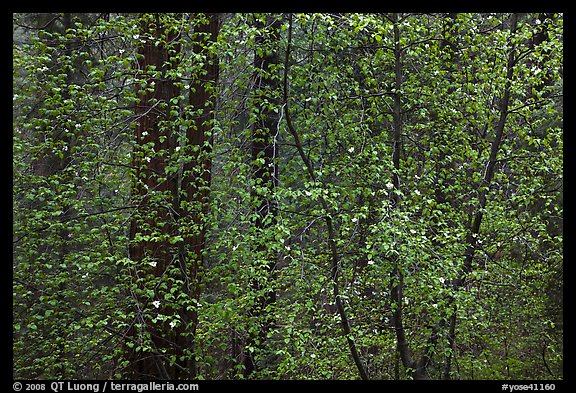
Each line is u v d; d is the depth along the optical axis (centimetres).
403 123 861
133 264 702
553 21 868
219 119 831
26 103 895
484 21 895
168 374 801
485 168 884
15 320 698
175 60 760
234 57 732
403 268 706
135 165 799
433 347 762
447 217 802
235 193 761
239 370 782
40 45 681
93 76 707
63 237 791
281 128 799
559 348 934
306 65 775
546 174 905
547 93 950
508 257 920
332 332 822
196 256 766
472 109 850
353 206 794
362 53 869
